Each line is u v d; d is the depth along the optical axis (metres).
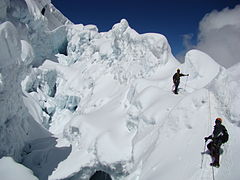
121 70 18.00
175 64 15.27
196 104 8.79
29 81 20.61
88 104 17.69
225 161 6.29
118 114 13.53
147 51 16.12
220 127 6.36
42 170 11.59
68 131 13.50
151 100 11.71
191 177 6.41
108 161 10.56
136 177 9.06
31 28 21.55
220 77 8.98
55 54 28.92
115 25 20.89
